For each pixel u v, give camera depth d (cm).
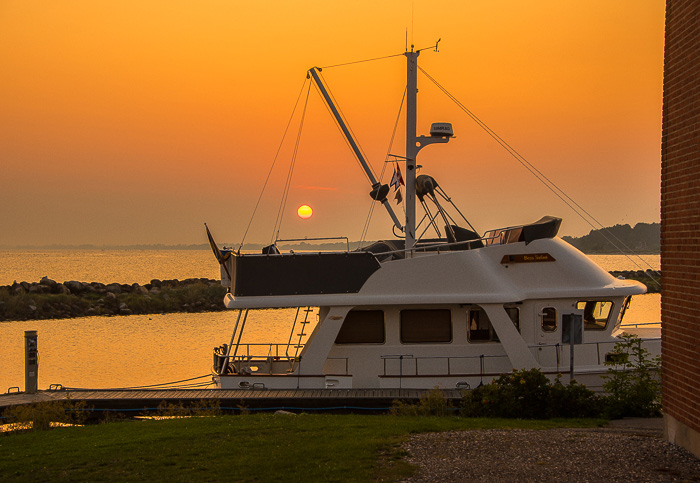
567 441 998
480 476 841
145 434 1162
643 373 1382
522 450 953
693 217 902
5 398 1545
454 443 1013
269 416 1322
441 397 1391
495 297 1537
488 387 1375
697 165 892
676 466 848
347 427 1166
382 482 835
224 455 995
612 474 827
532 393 1330
